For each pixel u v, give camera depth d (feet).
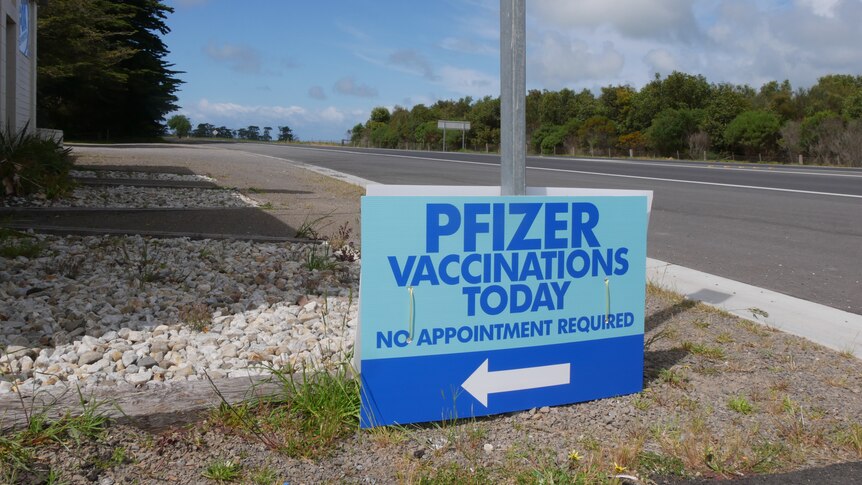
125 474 8.62
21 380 11.29
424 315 10.38
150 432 9.59
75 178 41.14
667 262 24.61
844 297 19.71
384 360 10.20
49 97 152.15
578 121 196.03
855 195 48.49
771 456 9.80
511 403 11.05
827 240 29.78
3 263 18.24
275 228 27.04
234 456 9.17
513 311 10.94
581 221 11.41
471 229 10.59
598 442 10.09
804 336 15.65
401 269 10.23
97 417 9.39
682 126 164.76
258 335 14.02
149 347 13.06
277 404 10.38
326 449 9.53
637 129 196.85
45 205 29.37
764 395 12.07
